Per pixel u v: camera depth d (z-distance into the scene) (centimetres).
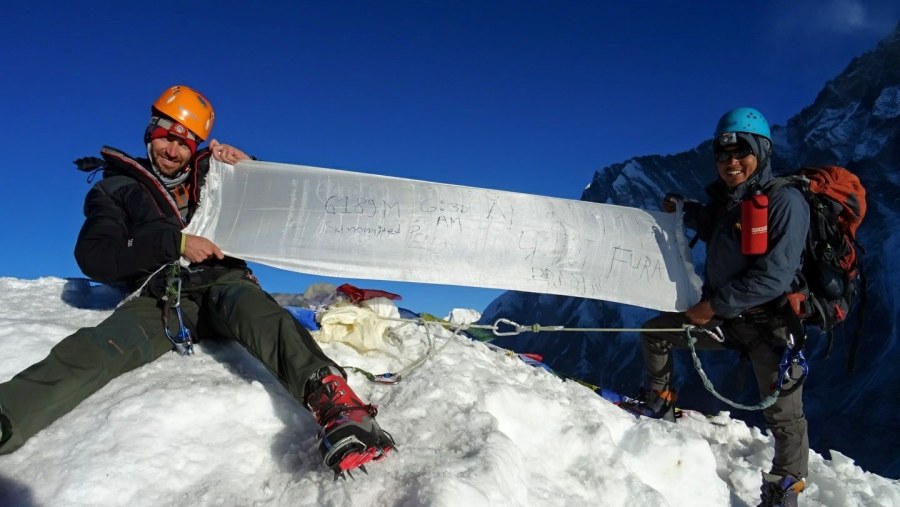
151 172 216
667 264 272
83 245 195
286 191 248
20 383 145
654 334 276
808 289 226
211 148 244
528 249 264
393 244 251
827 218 220
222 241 232
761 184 227
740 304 222
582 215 276
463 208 264
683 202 284
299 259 238
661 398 281
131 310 185
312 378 150
